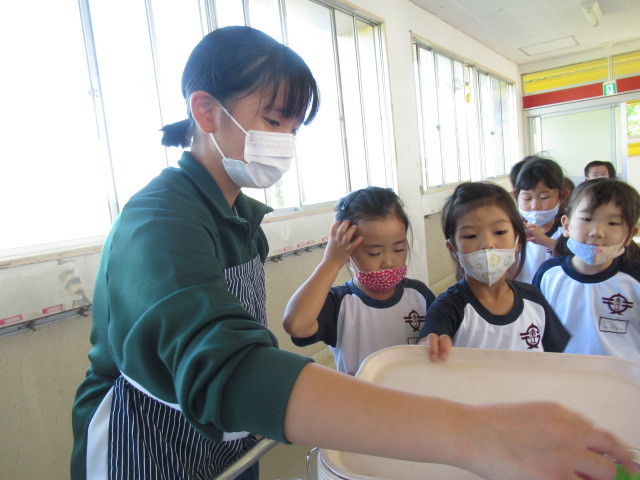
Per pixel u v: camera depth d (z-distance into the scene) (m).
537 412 0.34
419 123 4.48
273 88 0.64
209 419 0.38
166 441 0.60
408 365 0.74
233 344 0.39
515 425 0.34
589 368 0.68
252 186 0.78
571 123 7.50
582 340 1.33
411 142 4.09
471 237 1.09
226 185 0.77
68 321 1.62
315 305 0.99
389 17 3.81
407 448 0.34
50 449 1.58
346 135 3.42
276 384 0.37
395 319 1.21
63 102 1.72
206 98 0.67
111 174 1.87
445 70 5.20
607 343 1.28
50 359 1.57
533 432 0.33
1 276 1.41
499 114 7.23
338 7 3.27
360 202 1.11
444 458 0.34
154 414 0.60
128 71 1.95
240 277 0.74
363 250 1.09
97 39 1.82
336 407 0.35
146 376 0.44
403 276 1.14
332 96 3.33
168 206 0.55
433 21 4.71
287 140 0.73
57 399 1.59
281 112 0.68
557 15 5.20
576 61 7.21
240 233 0.77
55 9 1.69
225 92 0.64
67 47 1.73
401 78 3.97
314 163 3.21
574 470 0.32
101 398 0.63
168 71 2.13
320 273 1.02
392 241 1.08
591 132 7.34
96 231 1.83
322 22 3.23
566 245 1.47
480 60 6.06
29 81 1.62
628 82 6.81
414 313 1.22
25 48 1.61
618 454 0.34
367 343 1.19
